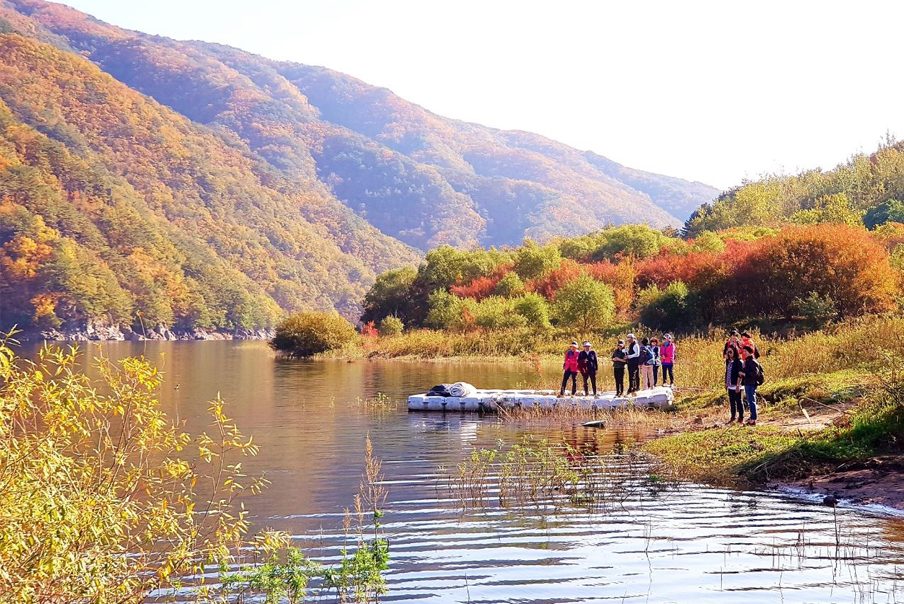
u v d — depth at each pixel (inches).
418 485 563.8
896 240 2429.9
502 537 430.0
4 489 268.8
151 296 5871.1
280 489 554.9
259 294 7844.5
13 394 285.9
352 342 2477.9
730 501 498.9
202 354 2893.7
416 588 355.3
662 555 393.4
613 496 517.7
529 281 2723.9
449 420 914.7
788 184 4183.1
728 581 354.3
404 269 3459.6
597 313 2069.4
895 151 3892.7
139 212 7475.4
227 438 773.9
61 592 281.1
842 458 563.2
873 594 333.4
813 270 1728.6
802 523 442.9
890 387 627.2
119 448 320.2
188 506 335.0
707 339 1487.5
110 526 293.4
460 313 2452.0
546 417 918.4
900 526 431.5
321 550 412.5
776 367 950.4
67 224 6087.6
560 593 346.0
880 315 1384.1
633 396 937.5
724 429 708.0
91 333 5162.4
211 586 353.4
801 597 333.1
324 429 845.8
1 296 5012.3
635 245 3134.8
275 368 1877.5
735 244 2177.7
